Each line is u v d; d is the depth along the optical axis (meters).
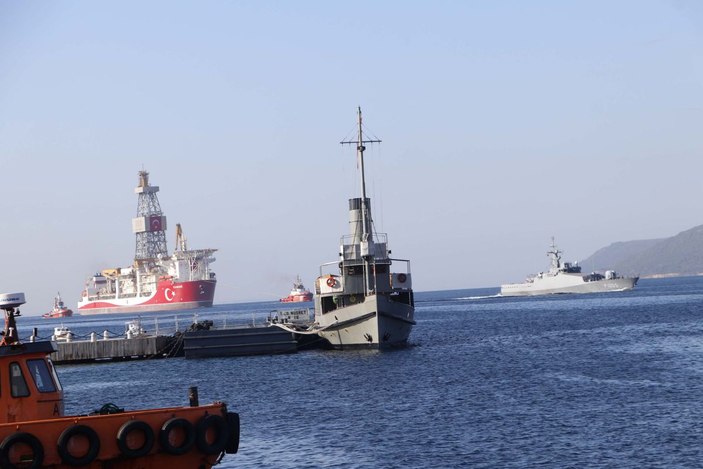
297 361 103.06
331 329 111.62
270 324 136.25
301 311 143.25
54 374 35.44
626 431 50.31
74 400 77.44
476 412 59.03
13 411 34.25
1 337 37.00
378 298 107.31
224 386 81.81
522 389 69.38
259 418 60.88
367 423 56.44
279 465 45.44
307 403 67.19
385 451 47.75
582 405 59.97
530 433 51.00
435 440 50.09
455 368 87.25
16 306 35.69
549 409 58.97
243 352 117.25
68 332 130.50
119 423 33.34
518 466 43.25
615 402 60.59
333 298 113.12
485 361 93.44
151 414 33.91
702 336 114.81
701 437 47.72
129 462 33.38
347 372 87.94
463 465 43.91
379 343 108.69
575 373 78.94
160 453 33.84
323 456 47.12
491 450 46.94
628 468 41.97
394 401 65.81
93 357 121.62
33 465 31.67
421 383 76.06
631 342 111.06
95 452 32.59
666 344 105.44
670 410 56.34
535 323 167.75
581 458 44.28
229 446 35.16
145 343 122.31
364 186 113.06
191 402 35.81
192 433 34.16
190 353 117.56
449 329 162.12
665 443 46.72
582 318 177.62
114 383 91.31
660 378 72.56
